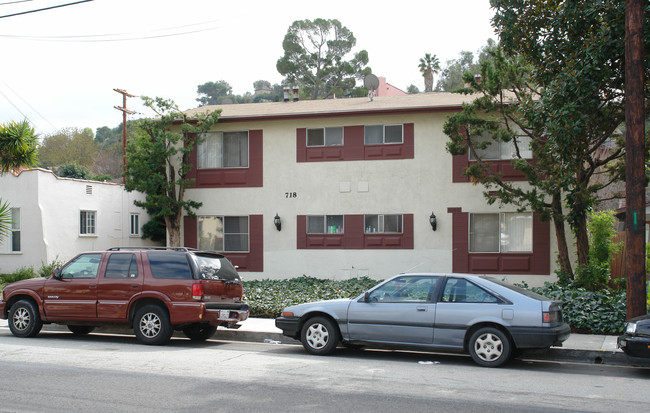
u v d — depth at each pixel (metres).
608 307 13.39
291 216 22.12
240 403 7.40
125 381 8.58
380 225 21.41
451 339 10.23
